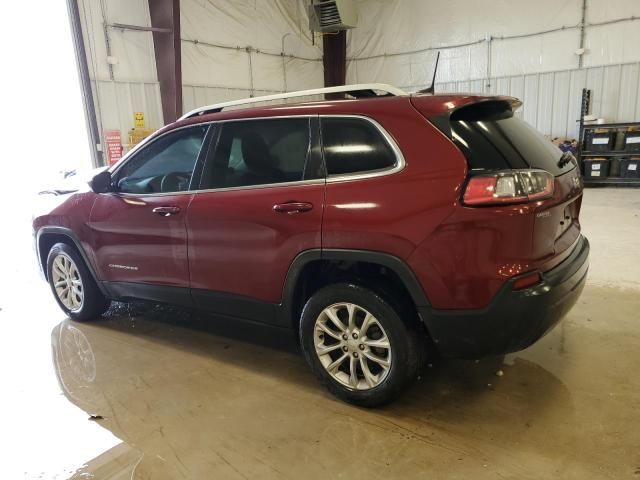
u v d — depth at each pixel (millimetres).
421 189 2178
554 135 11305
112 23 9023
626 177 9727
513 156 2248
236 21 11609
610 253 5000
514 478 1967
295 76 13352
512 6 11273
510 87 11648
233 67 11672
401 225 2199
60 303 4027
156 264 3195
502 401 2516
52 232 3805
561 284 2205
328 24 12367
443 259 2131
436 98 2309
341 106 2496
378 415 2447
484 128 2297
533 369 2822
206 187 2926
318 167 2498
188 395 2744
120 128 9367
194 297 3064
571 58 10789
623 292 3918
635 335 3188
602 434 2211
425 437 2254
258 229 2648
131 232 3279
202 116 3010
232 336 3533
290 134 2629
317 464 2115
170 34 9414
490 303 2090
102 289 3656
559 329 3328
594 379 2684
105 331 3732
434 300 2188
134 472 2141
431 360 2975
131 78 9469
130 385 2889
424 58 12773
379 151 2330
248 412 2545
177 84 9641
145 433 2414
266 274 2678
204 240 2896
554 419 2340
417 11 12625
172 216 3021
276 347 3314
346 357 2531
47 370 3129
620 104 10445
